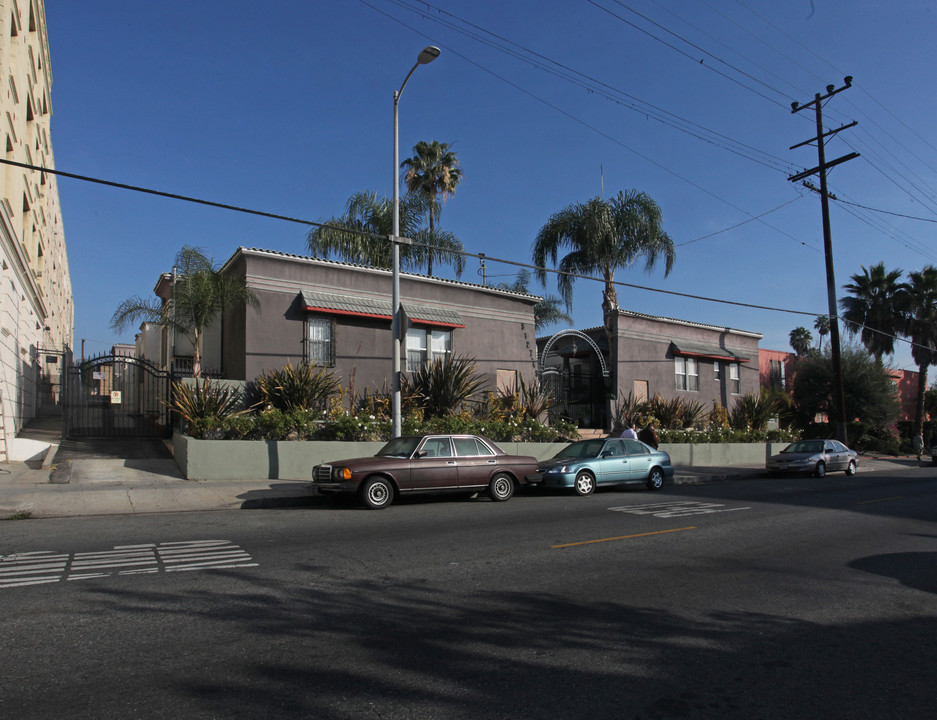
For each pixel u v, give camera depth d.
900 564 7.88
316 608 5.79
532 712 3.82
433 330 21.69
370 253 26.33
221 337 20.84
